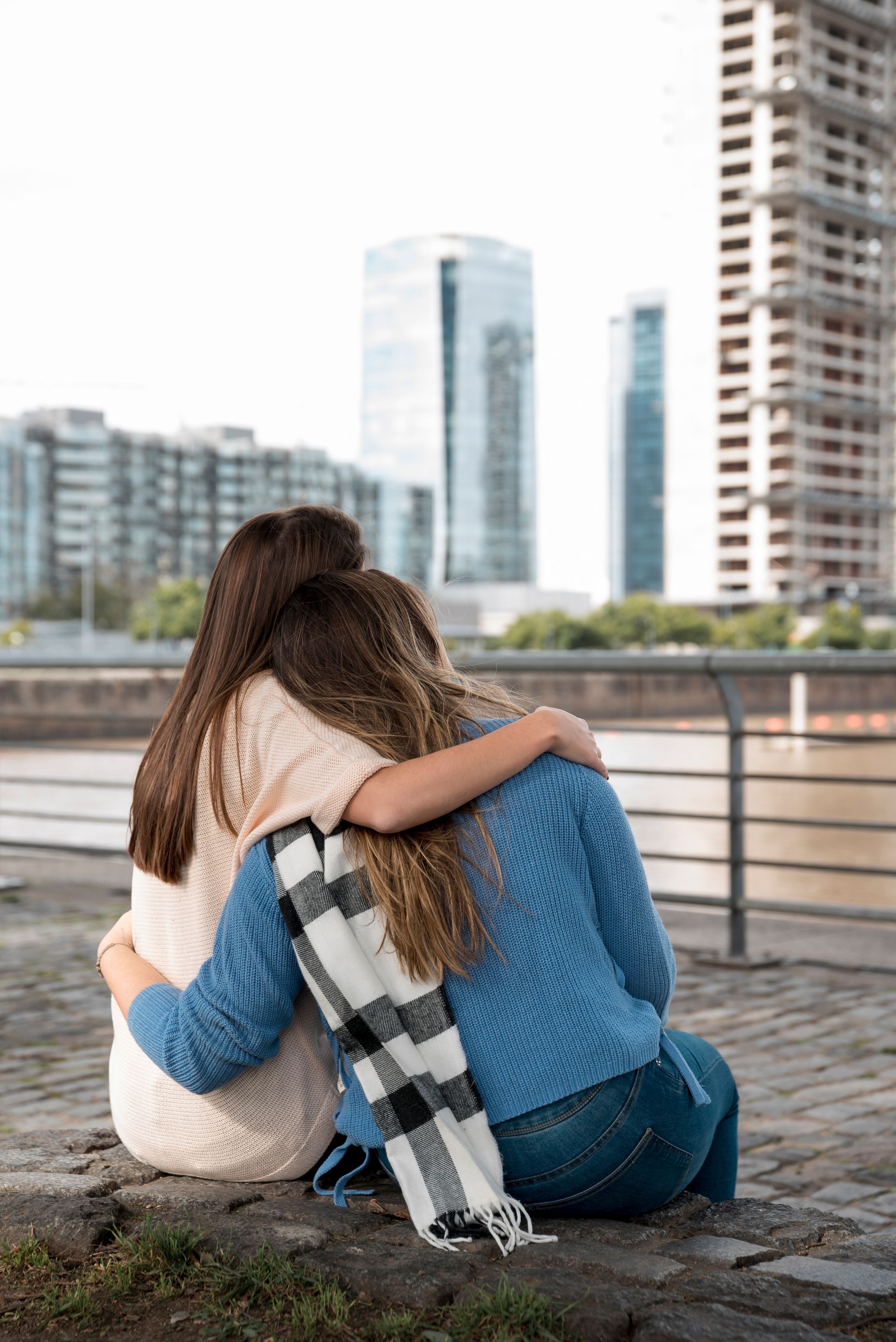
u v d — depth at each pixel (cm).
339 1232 176
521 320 19250
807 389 15400
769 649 12650
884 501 16000
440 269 18938
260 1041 177
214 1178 197
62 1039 422
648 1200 179
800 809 3086
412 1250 165
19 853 853
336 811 167
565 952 169
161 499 15350
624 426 19475
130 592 13162
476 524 18612
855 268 16112
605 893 174
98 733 6259
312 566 189
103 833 1530
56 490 14762
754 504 15312
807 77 15538
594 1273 160
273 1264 163
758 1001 475
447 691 182
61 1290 163
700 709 8600
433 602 199
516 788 171
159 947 191
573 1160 169
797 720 8019
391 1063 167
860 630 13088
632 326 19450
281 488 16375
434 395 18775
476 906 169
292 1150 190
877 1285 158
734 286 15562
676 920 636
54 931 614
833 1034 427
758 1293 153
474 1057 170
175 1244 169
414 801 165
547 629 12094
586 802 172
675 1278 159
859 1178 294
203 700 184
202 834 184
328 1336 147
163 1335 150
